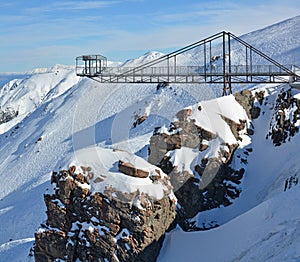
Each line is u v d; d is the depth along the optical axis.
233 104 40.50
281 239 21.67
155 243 24.09
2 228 48.09
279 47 99.81
